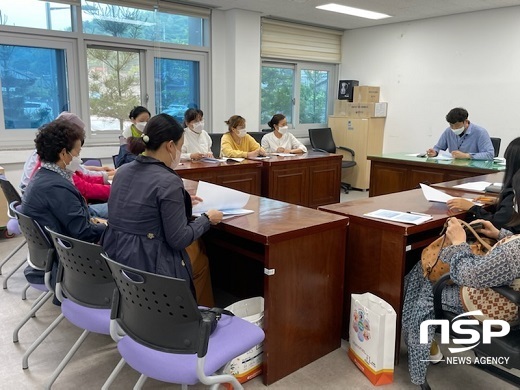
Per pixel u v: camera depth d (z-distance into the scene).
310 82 7.25
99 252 1.59
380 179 4.64
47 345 2.32
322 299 2.17
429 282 1.93
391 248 2.10
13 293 2.94
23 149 4.42
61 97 4.80
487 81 5.66
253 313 2.20
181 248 1.70
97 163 4.17
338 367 2.15
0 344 2.32
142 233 1.65
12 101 4.46
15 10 4.31
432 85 6.23
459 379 2.07
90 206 2.73
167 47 5.45
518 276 1.47
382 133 6.88
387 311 1.98
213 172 4.01
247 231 1.92
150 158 1.70
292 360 2.09
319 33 6.96
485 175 3.61
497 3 5.18
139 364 1.40
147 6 5.12
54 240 1.74
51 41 4.57
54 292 1.93
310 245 2.05
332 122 7.03
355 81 6.96
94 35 4.82
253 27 5.93
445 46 6.02
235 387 1.44
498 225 2.03
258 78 6.14
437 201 2.49
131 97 5.32
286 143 5.32
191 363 1.38
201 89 5.89
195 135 4.67
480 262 1.52
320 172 4.98
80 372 2.09
